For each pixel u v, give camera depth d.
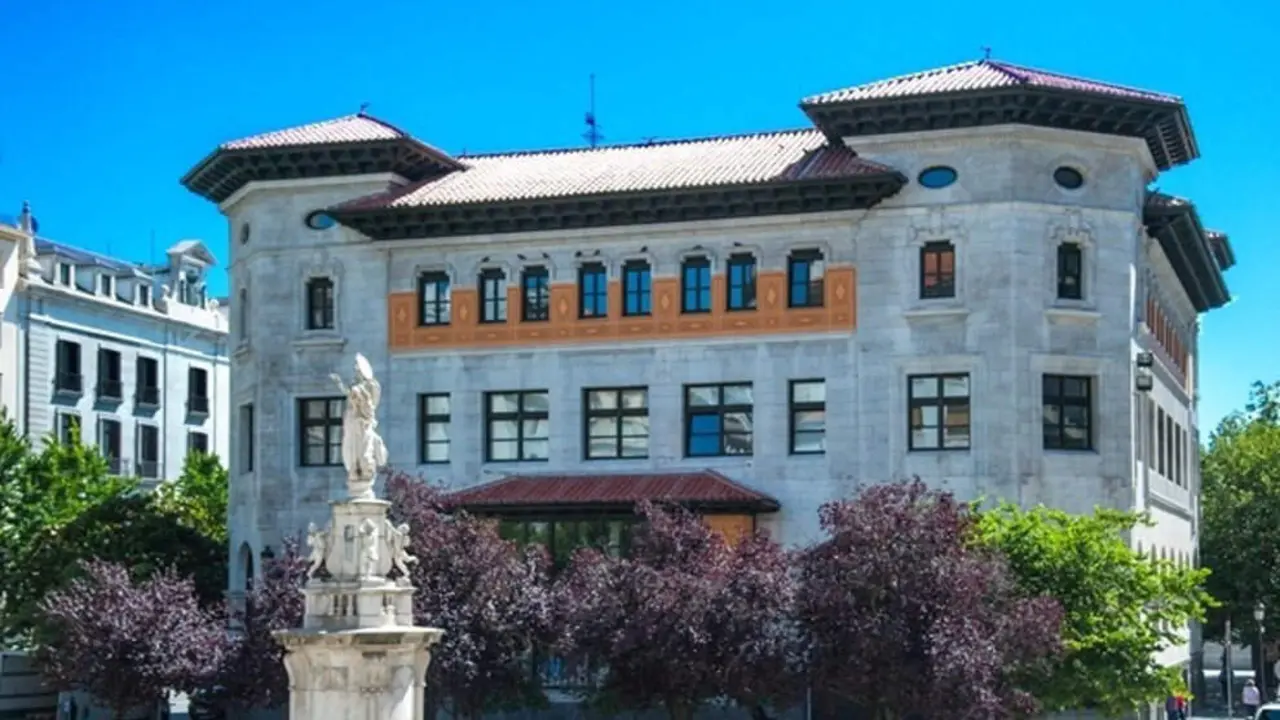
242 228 61.31
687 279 56.38
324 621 27.92
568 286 57.25
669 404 56.09
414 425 58.34
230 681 44.22
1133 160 54.31
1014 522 46.44
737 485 54.62
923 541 41.00
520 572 44.22
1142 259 57.16
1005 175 52.81
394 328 58.66
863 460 53.81
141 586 48.31
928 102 52.44
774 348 55.06
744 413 55.56
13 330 79.81
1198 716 72.69
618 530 54.28
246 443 61.06
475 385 57.91
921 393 53.66
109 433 86.56
